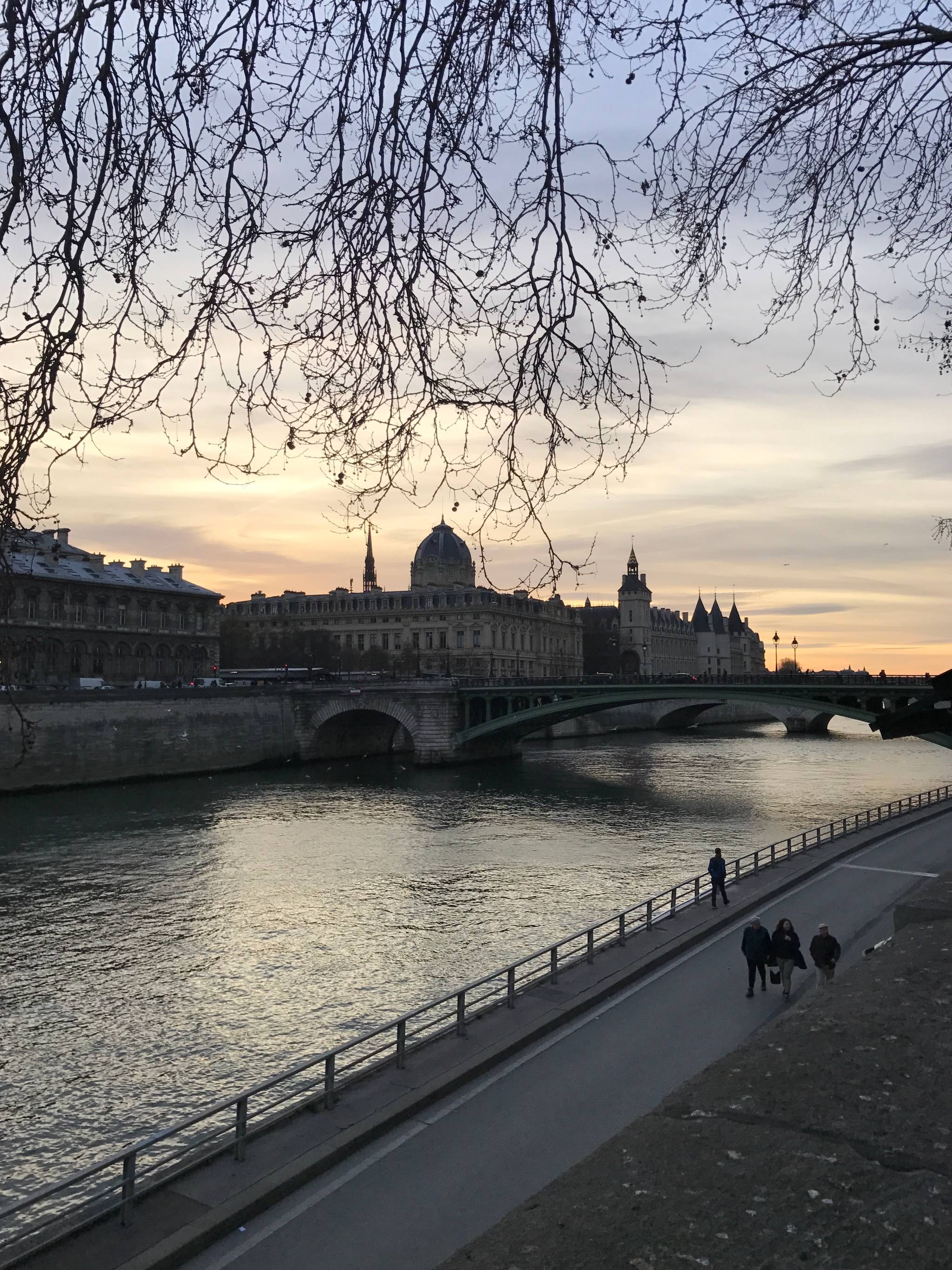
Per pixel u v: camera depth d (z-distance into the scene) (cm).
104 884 4944
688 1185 494
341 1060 2738
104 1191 1366
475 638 19062
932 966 779
